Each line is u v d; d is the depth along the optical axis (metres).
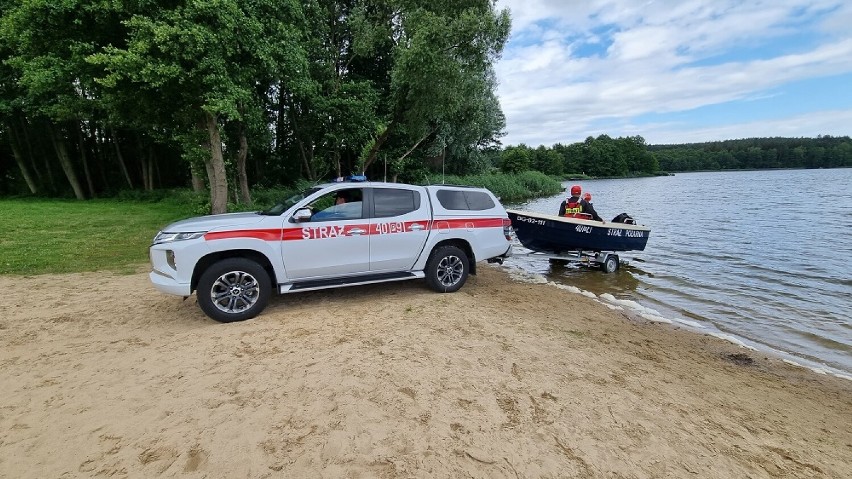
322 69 20.48
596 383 4.17
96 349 4.55
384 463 2.80
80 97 20.38
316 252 5.89
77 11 11.70
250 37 12.52
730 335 6.54
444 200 7.02
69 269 8.73
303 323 5.40
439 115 19.86
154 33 10.83
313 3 19.08
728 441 3.40
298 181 23.70
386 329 5.24
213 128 14.27
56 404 3.42
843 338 6.49
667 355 5.46
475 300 6.93
